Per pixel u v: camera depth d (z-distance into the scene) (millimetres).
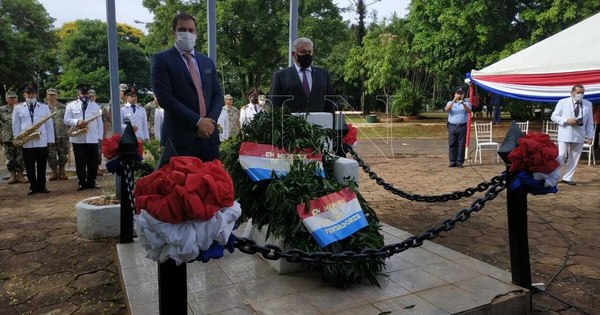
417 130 21531
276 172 3656
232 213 1867
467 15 20359
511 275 3275
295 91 4652
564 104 8250
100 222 4809
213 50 5773
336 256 2549
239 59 24266
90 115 8180
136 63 43969
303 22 22578
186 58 3832
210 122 3613
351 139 4363
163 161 2393
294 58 4781
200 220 1783
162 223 1737
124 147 3666
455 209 6305
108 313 3150
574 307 3213
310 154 3791
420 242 2842
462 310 2807
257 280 3281
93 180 8289
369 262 3105
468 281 3256
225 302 2920
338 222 3256
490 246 4578
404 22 30922
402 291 3092
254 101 10680
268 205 3537
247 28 23406
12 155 9062
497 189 3029
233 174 3816
